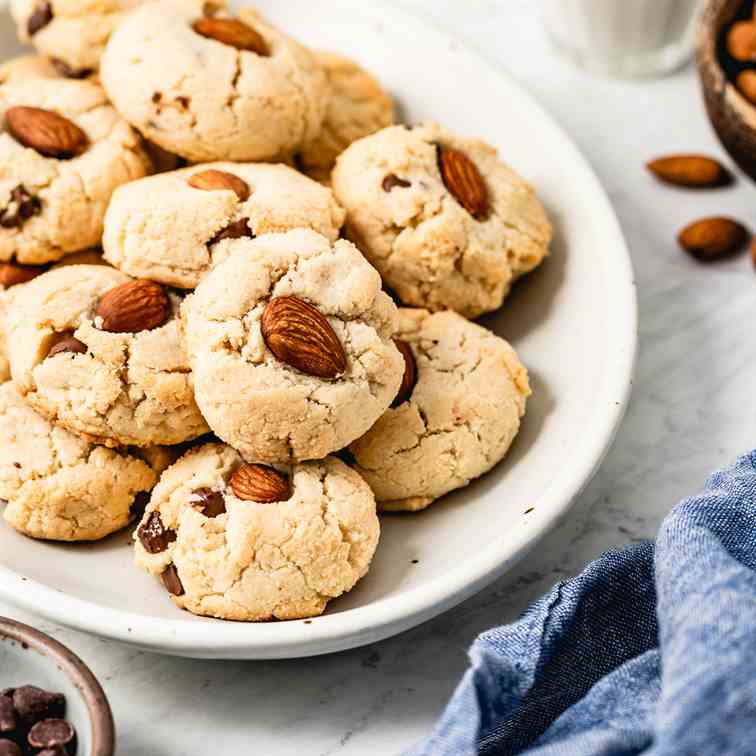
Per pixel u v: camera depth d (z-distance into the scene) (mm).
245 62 597
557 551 564
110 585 539
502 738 515
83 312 555
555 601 518
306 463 544
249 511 529
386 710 530
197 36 600
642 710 501
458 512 556
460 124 646
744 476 534
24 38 639
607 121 689
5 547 543
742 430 593
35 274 590
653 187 666
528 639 512
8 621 511
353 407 537
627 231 652
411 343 574
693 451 588
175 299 562
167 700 532
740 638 487
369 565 542
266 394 531
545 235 599
